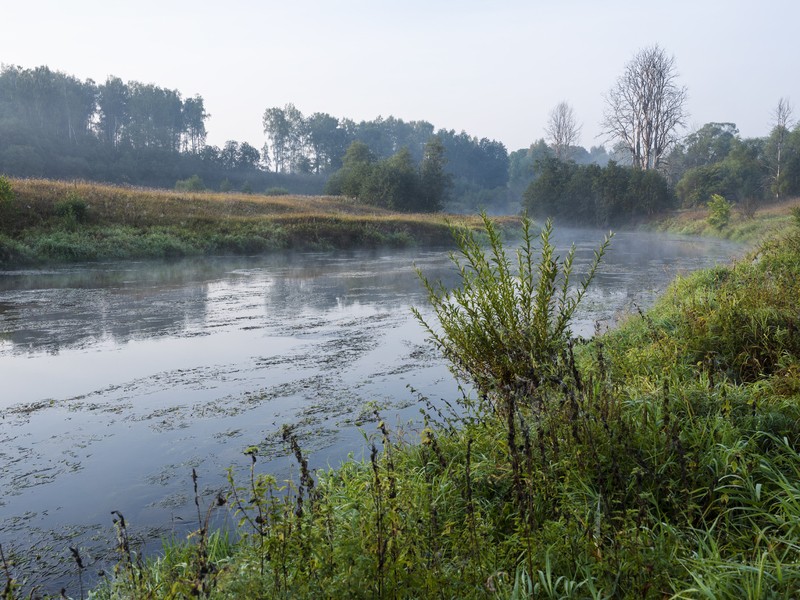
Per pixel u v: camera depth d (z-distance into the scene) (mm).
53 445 5691
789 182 61188
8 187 23594
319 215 38250
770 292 7660
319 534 2732
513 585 2754
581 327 10195
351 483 4055
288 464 5098
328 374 7977
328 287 16953
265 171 140000
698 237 44906
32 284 17172
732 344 6340
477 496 3709
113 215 28547
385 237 35438
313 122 155625
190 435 5867
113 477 4992
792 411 4191
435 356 8898
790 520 2951
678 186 66625
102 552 3920
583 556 2850
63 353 9312
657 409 4223
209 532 4027
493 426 4344
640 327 8117
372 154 84000
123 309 13227
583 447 3613
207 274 20156
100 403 6891
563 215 66000
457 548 2951
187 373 8117
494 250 4570
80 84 124562
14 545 4012
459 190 138750
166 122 127625
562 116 85125
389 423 5984
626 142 70938
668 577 2605
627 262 23359
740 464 3498
